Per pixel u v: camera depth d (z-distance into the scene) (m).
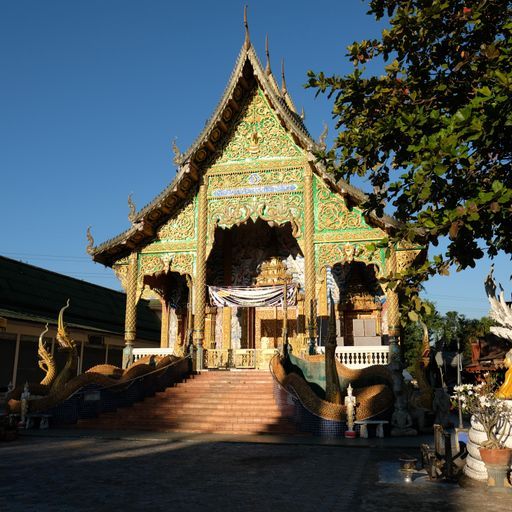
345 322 22.17
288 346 18.91
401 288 7.25
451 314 41.62
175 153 20.69
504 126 5.93
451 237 5.91
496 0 7.29
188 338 20.34
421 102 8.16
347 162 8.73
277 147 20.69
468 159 6.15
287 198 20.02
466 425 16.39
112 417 15.62
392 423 14.05
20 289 24.39
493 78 6.41
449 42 8.16
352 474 8.51
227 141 21.33
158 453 10.73
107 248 20.72
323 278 18.83
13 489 7.39
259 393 16.55
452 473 7.99
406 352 37.09
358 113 9.07
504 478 7.36
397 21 8.12
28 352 22.33
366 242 18.59
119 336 28.53
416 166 6.51
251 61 20.83
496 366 22.14
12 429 12.89
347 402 13.46
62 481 7.93
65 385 15.84
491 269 9.20
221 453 10.75
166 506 6.45
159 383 17.62
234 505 6.49
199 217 20.86
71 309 27.30
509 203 6.21
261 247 24.39
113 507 6.39
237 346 23.59
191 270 20.66
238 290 20.36
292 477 8.25
